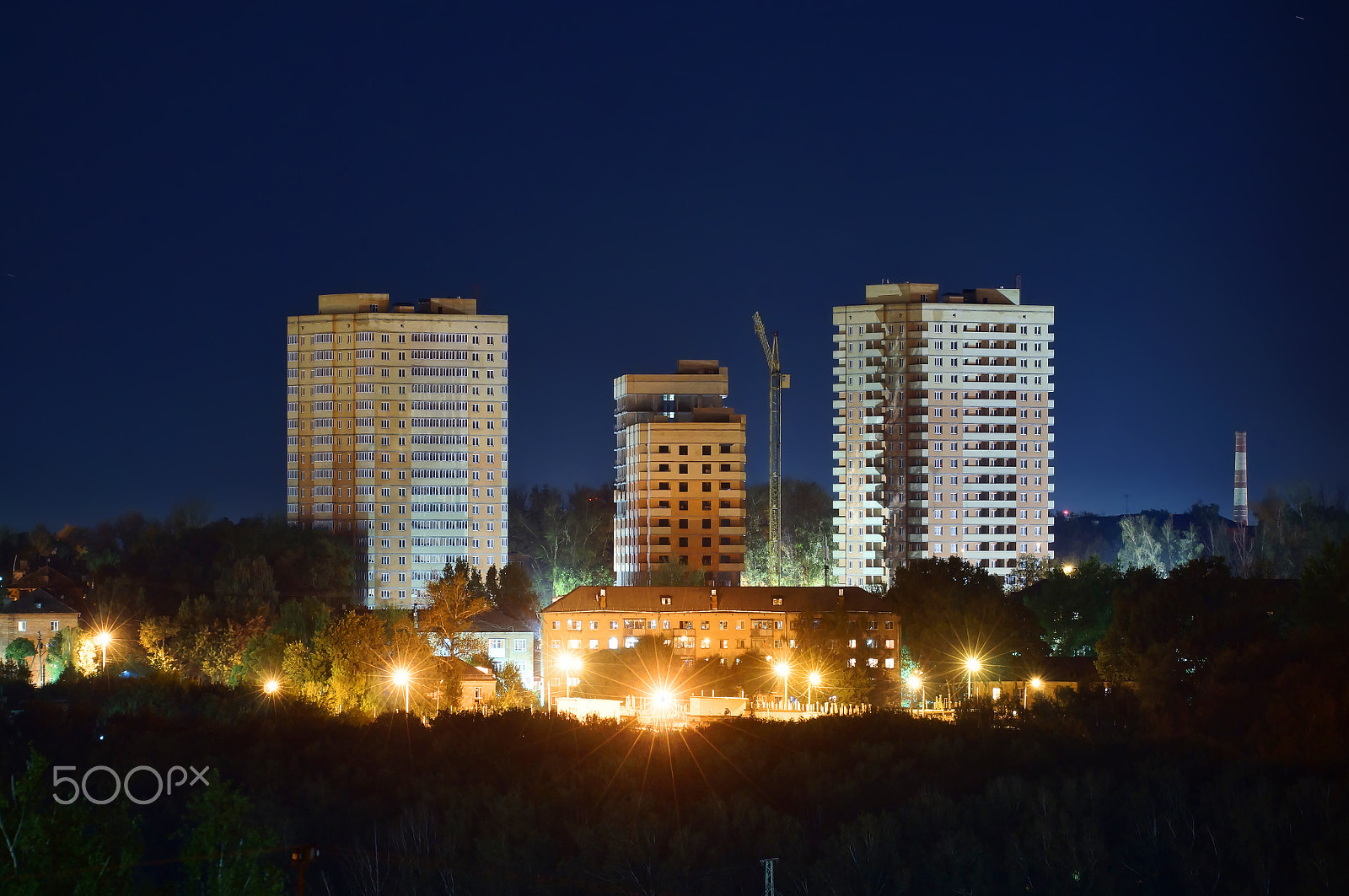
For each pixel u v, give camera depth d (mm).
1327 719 170500
